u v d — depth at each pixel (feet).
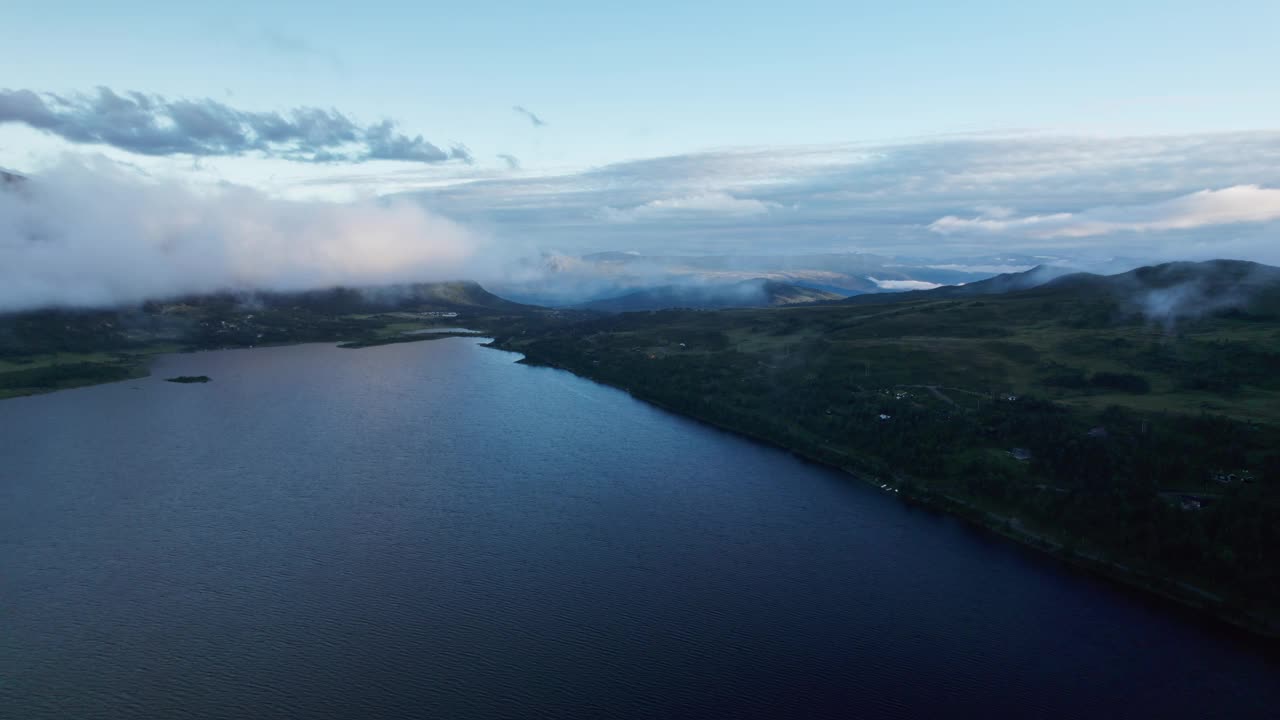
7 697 342.64
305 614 416.87
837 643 400.26
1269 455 546.67
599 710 342.03
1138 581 469.57
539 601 435.53
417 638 395.34
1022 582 471.62
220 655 377.09
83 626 401.49
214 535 520.42
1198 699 362.74
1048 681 372.79
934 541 531.09
